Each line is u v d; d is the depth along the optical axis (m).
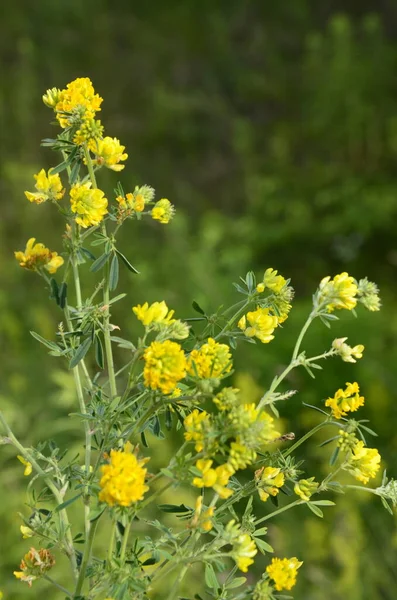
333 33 2.33
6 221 1.82
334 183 2.23
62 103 0.58
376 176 2.21
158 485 1.07
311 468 1.20
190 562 0.55
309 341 1.37
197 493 1.09
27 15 2.69
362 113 2.24
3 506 1.06
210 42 2.90
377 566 1.14
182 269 1.64
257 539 0.59
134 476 0.49
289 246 2.07
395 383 1.37
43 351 1.45
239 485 0.60
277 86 2.69
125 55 2.82
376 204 2.02
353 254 2.05
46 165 2.20
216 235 1.73
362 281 0.58
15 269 1.69
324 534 1.12
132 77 2.77
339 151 2.35
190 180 2.55
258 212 2.19
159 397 0.55
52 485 0.59
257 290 0.59
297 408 1.29
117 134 2.59
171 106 2.55
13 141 2.18
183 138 2.59
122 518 0.54
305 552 1.11
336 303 0.57
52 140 0.58
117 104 2.69
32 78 2.29
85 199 0.56
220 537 0.54
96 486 0.55
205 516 0.54
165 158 2.57
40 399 1.27
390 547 1.15
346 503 1.13
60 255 0.59
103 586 0.56
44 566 0.58
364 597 1.11
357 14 2.94
